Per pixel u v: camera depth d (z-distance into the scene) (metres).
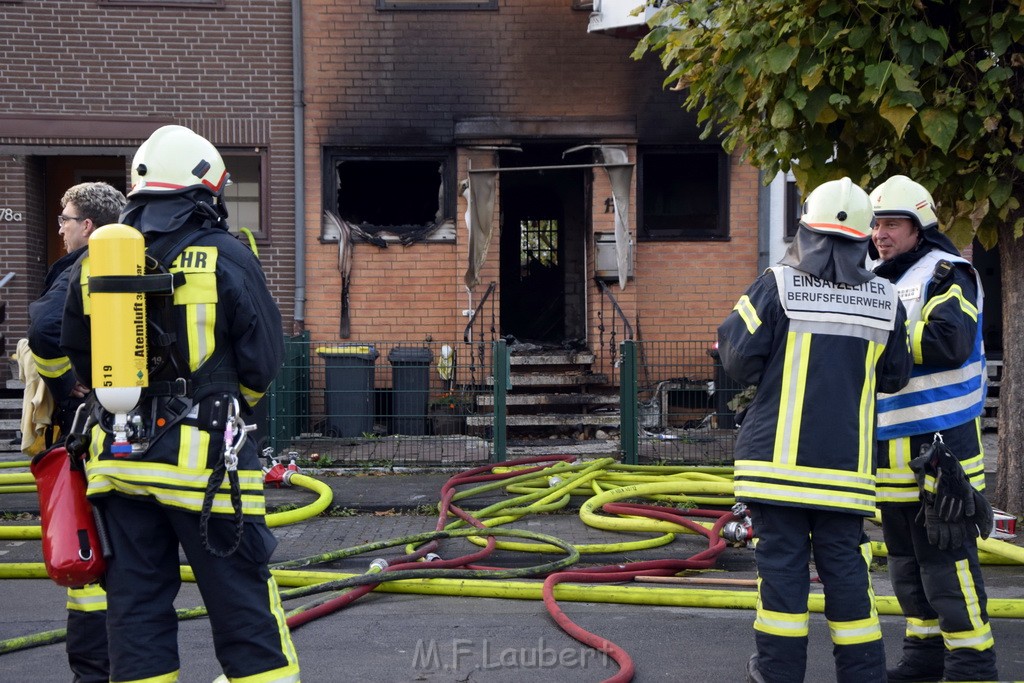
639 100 11.40
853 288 3.49
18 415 11.07
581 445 10.12
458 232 11.32
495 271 11.36
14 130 11.14
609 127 11.34
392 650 4.46
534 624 4.86
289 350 9.52
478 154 11.35
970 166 6.04
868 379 3.47
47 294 3.50
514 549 6.24
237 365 3.04
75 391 3.59
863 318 3.46
